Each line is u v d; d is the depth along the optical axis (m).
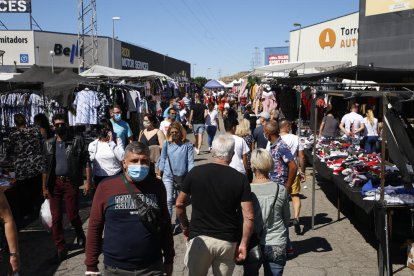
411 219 5.49
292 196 6.76
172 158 6.34
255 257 3.66
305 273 5.23
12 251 3.21
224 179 3.55
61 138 5.75
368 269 5.36
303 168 6.95
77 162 5.75
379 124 11.36
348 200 7.97
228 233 3.53
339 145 9.64
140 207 2.98
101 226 3.05
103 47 35.22
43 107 9.40
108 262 3.01
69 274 5.30
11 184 6.63
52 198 5.70
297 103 13.91
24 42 33.22
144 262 3.00
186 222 3.98
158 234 3.05
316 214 7.88
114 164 6.59
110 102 11.39
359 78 10.52
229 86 46.19
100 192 3.05
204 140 19.34
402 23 17.91
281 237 3.88
